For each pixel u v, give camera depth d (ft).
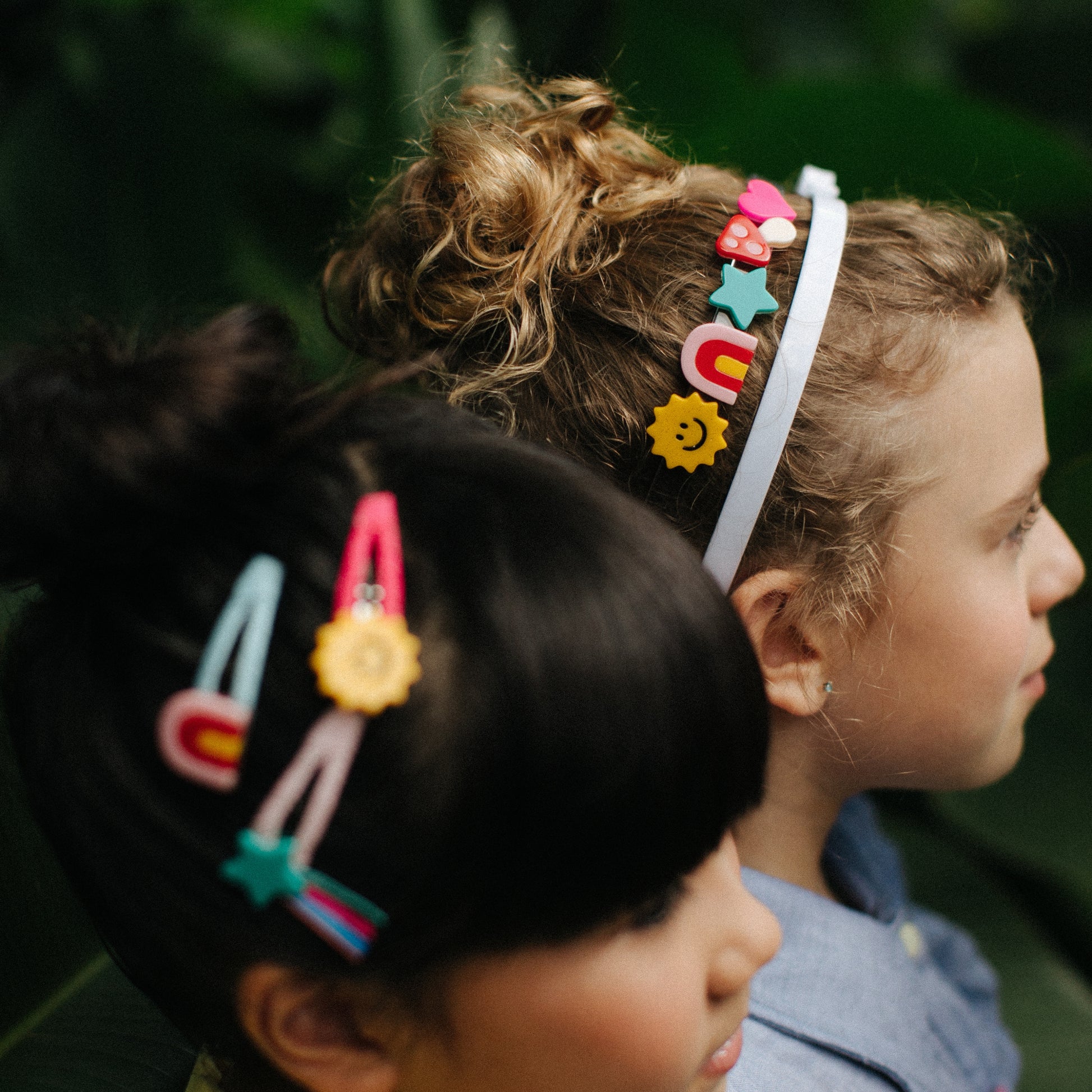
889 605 2.24
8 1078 2.38
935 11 5.18
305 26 4.94
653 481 2.18
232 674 1.34
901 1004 2.53
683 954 1.57
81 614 1.46
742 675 1.53
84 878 1.55
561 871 1.38
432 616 1.40
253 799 1.35
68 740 1.43
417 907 1.39
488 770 1.36
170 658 1.38
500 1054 1.52
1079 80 4.83
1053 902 3.97
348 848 1.37
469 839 1.37
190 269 3.81
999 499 2.25
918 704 2.34
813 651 2.28
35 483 1.39
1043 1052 3.30
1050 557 2.61
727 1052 1.84
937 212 2.53
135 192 3.75
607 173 2.36
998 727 2.44
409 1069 1.55
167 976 1.57
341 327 2.70
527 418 2.24
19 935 2.46
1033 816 3.48
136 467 1.36
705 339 2.07
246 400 1.47
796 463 2.17
